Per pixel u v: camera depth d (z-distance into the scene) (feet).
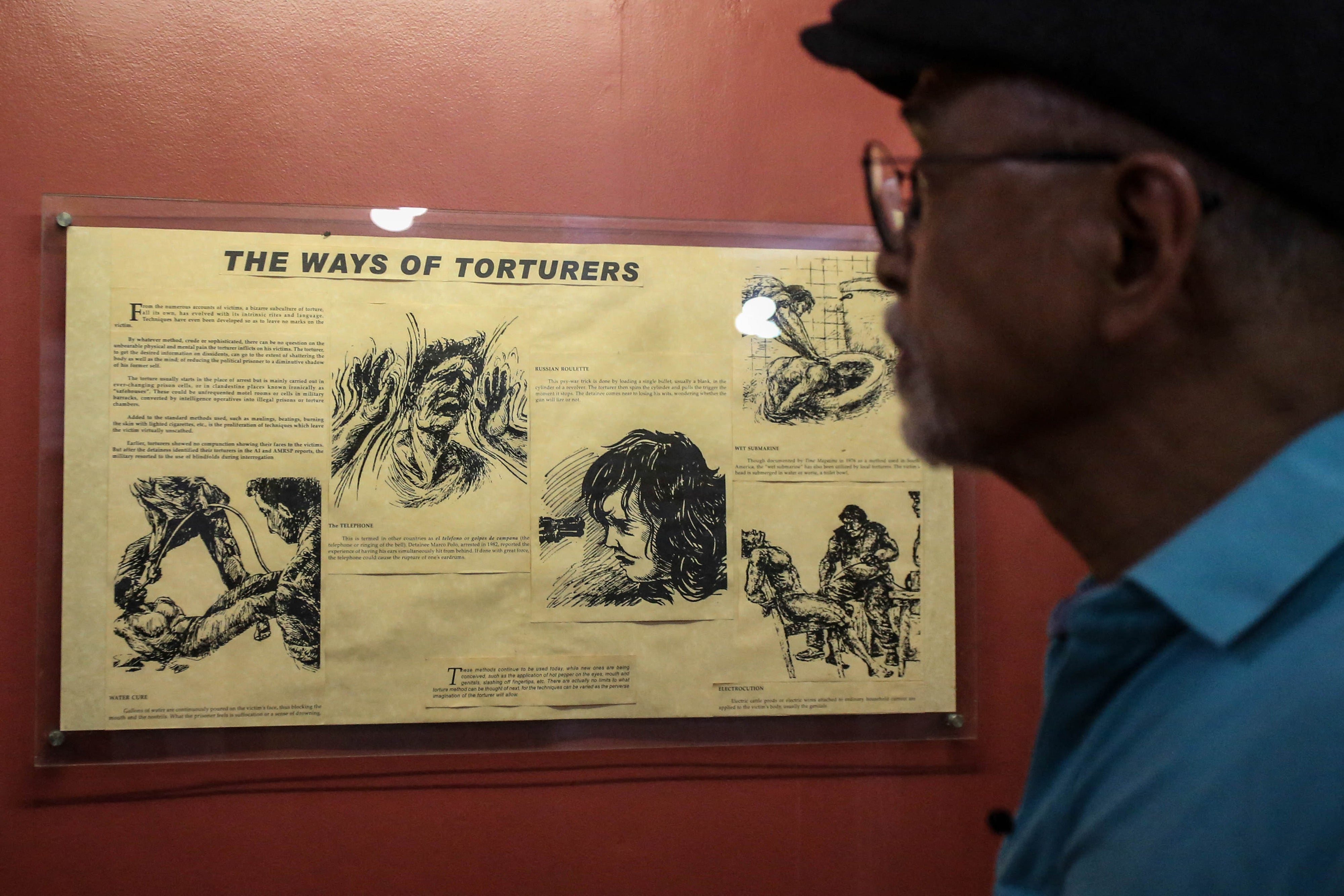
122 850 4.25
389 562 4.43
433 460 4.47
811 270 4.75
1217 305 1.33
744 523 4.66
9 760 4.21
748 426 4.68
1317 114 1.24
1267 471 1.28
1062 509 1.57
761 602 4.65
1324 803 1.04
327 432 4.41
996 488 4.88
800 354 4.73
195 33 4.45
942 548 4.78
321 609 4.38
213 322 4.36
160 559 4.29
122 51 4.40
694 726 4.59
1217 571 1.26
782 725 4.64
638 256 4.65
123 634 4.26
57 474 4.25
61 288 4.29
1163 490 1.40
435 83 4.59
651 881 4.54
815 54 1.70
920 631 4.75
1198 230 1.32
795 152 4.81
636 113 4.71
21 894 4.18
